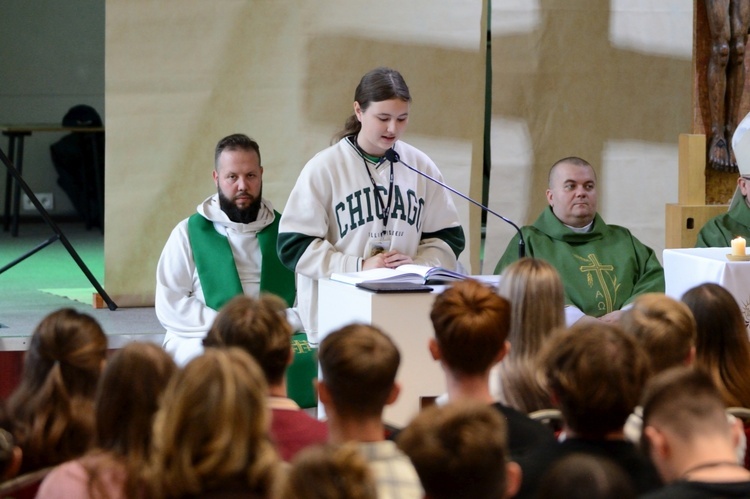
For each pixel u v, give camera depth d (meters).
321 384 3.36
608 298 7.50
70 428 3.58
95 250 13.34
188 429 2.60
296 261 6.77
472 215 10.12
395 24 9.83
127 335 8.27
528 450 3.37
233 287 7.59
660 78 10.28
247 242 7.75
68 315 3.71
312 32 9.70
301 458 2.28
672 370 2.95
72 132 15.97
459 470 2.55
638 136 10.32
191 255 7.70
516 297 4.16
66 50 16.55
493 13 10.02
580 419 3.15
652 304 4.02
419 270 6.00
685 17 10.22
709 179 9.92
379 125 6.64
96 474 3.02
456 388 3.82
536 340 4.14
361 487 2.22
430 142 10.02
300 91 9.74
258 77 9.69
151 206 9.64
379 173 6.91
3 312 9.09
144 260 9.68
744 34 9.77
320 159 6.92
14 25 16.34
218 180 7.70
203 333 7.52
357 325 3.41
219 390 2.62
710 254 6.42
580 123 10.23
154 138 9.59
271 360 3.80
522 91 10.12
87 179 15.79
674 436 2.83
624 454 3.12
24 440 3.58
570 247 7.62
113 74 9.46
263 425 2.69
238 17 9.59
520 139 10.17
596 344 3.16
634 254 7.70
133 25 9.43
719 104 9.80
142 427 3.07
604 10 10.14
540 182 10.23
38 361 3.63
